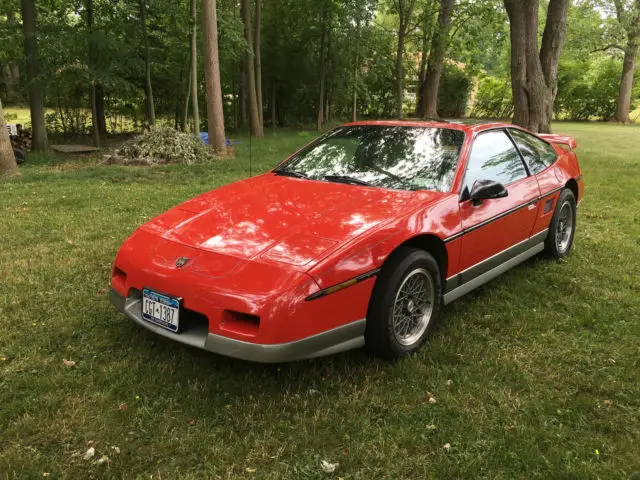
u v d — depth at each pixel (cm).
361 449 240
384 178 370
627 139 2344
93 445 240
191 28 1582
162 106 2281
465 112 4559
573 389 295
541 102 1486
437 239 327
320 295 265
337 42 2752
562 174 495
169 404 271
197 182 956
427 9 2466
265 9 2680
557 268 488
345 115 3472
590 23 3638
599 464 235
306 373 301
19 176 997
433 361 321
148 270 292
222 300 262
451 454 240
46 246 530
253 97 2266
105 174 1038
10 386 284
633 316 390
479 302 409
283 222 311
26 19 1420
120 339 338
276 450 240
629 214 713
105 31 1620
